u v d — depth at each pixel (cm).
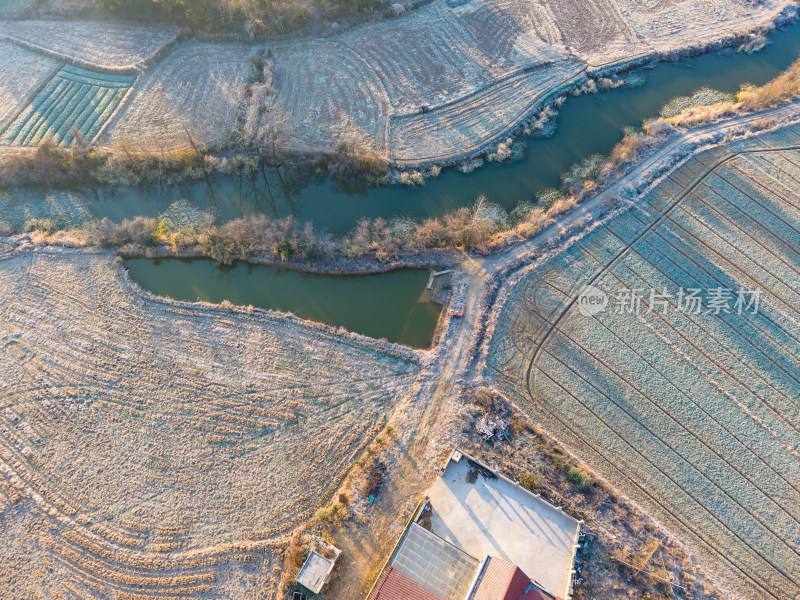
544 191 5044
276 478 3512
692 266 4506
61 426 3716
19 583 3175
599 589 3108
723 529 3412
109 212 4909
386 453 3566
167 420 3731
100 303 4281
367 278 4447
